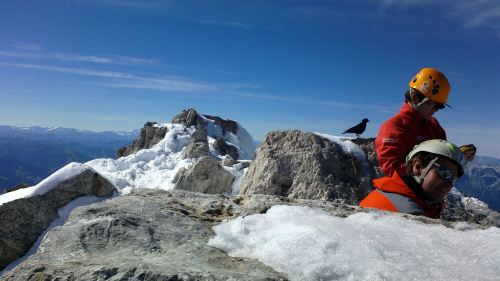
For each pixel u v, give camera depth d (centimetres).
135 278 129
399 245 174
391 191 285
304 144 867
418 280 140
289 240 171
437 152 258
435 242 179
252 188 830
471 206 898
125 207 226
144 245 174
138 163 1808
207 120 2980
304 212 237
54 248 166
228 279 132
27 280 129
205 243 188
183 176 1253
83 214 206
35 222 730
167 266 143
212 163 1266
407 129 364
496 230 211
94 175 904
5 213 702
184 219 219
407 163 285
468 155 332
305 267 150
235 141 2942
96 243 173
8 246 654
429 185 264
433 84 355
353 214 231
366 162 845
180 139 2288
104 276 130
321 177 791
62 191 825
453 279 140
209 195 297
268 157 864
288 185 816
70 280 127
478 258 161
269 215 233
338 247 166
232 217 242
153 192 292
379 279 141
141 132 2698
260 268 154
